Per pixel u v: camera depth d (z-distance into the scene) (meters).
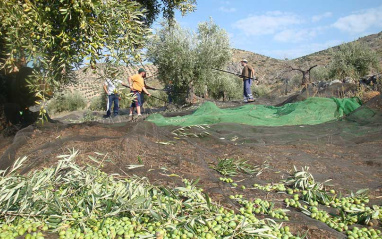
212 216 2.71
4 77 7.39
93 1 3.61
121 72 4.37
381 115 7.35
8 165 4.29
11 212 2.54
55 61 4.34
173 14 9.24
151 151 4.61
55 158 4.21
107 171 3.91
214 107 8.89
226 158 4.71
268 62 44.47
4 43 4.60
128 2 3.94
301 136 6.28
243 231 2.40
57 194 2.87
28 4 3.62
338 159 4.93
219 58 17.77
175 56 16.44
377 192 3.53
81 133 5.60
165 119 8.30
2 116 6.61
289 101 11.76
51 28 3.86
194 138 5.77
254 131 6.99
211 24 17.95
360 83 12.77
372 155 5.10
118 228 2.43
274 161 4.62
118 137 4.94
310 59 42.06
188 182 3.60
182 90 17.73
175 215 2.60
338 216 2.95
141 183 3.35
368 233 2.61
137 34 4.23
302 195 3.47
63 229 2.44
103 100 22.05
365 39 45.91
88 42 3.95
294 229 2.70
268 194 3.47
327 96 11.31
